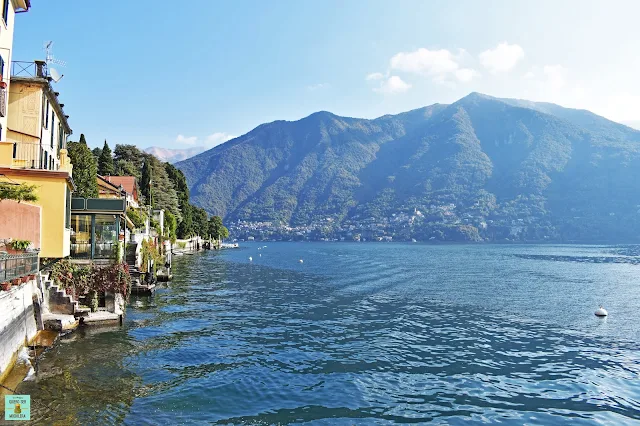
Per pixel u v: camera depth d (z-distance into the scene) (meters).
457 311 37.41
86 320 27.36
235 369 20.89
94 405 15.86
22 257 18.45
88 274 29.55
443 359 23.41
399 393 18.61
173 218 105.50
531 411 17.03
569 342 27.45
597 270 79.88
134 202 75.00
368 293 47.97
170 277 56.06
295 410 16.64
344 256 125.50
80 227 36.84
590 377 20.97
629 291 51.19
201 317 32.75
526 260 107.19
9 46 25.38
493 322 33.16
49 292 26.33
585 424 16.00
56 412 15.02
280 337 27.39
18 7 26.88
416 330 30.06
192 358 22.28
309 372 20.89
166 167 128.12
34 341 21.56
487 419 16.30
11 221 21.30
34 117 28.69
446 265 90.56
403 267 85.06
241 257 115.44
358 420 15.98
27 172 22.69
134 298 40.62
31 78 28.45
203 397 17.41
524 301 43.22
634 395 18.81
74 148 58.09
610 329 31.20
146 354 22.50
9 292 17.14
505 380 20.42
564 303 42.28
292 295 45.81
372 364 22.31
